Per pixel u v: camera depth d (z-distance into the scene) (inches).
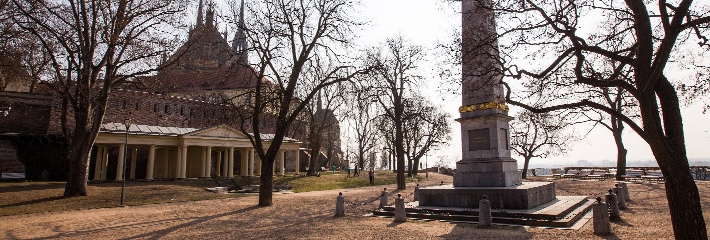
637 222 519.5
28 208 831.7
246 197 1139.9
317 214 713.0
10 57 892.0
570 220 522.9
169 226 593.0
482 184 682.2
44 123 1795.0
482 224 520.4
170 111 2255.2
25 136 1665.8
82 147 1024.9
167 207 874.8
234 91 1508.4
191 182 1569.9
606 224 447.2
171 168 2071.9
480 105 700.7
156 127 1883.6
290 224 589.9
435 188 695.1
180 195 1167.6
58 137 1734.7
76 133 1023.6
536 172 2185.0
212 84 2246.6
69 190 1013.8
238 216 700.7
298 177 1873.8
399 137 1359.5
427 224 555.8
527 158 1742.1
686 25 297.3
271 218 665.6
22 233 543.2
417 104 1782.7
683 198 301.1
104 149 1708.9
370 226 549.3
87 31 984.3
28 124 1750.7
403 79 1304.1
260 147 893.2
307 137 2206.0
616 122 1406.3
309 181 1716.3
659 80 330.0
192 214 741.3
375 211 690.8
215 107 1043.9
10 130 1701.5
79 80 987.9
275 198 1070.4
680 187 303.0
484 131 704.4
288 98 876.6
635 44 366.6
